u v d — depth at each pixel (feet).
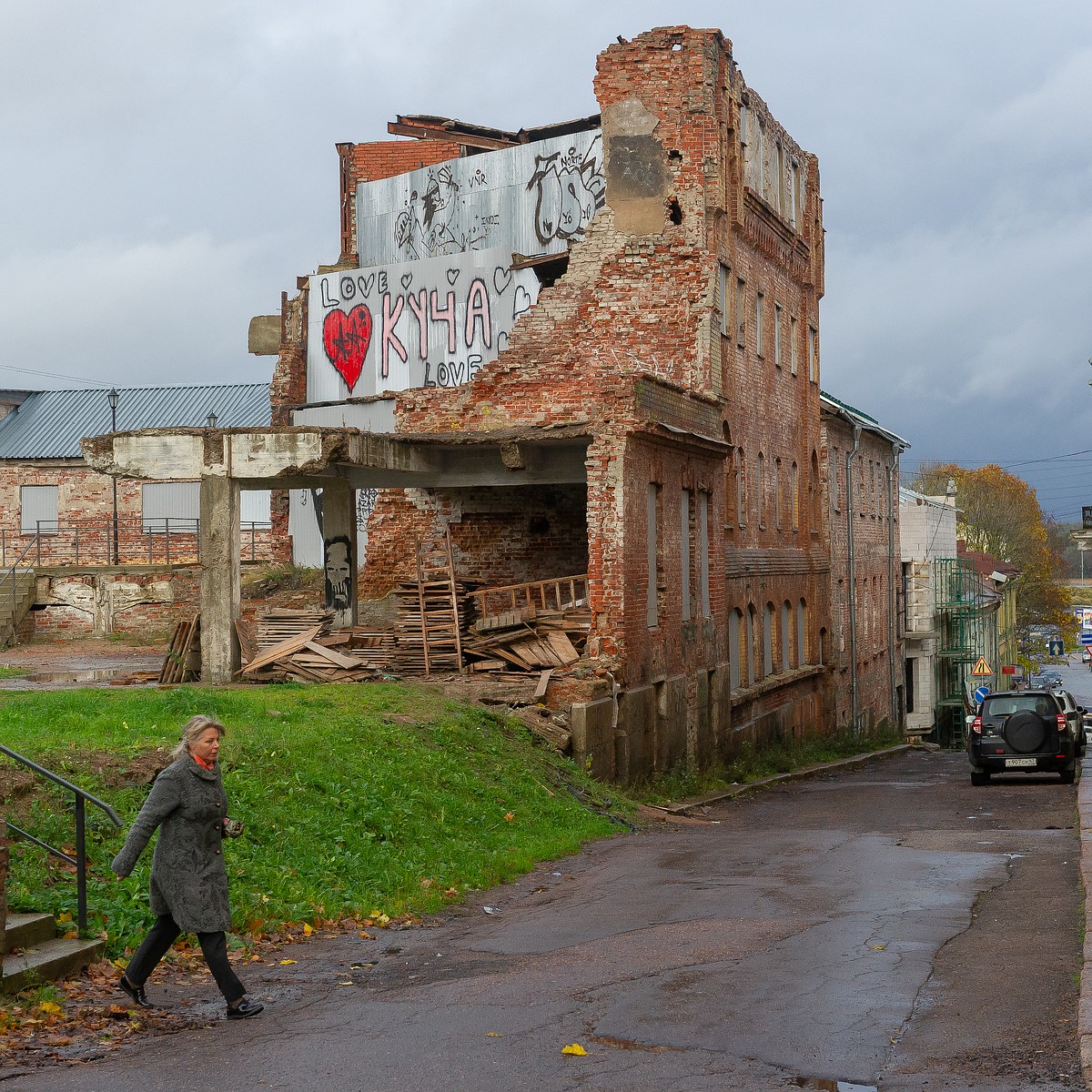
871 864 47.47
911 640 184.96
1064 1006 25.84
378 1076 22.53
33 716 55.72
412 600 83.61
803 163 127.54
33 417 164.66
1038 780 87.61
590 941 34.40
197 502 152.46
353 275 124.26
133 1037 25.22
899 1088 21.52
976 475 340.39
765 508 113.91
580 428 79.00
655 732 81.10
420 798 51.29
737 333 104.83
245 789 44.39
